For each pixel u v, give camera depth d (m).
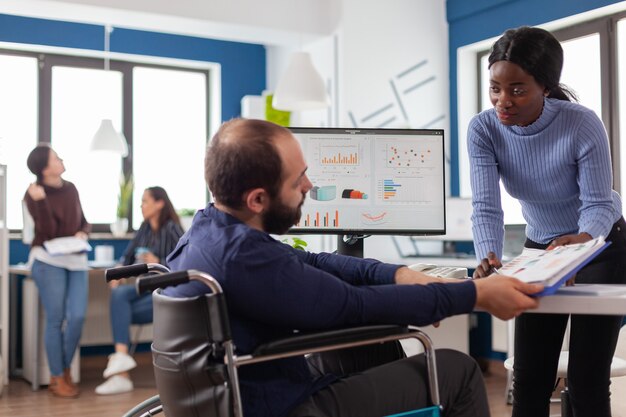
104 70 6.14
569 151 1.93
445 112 5.67
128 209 6.14
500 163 2.09
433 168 2.53
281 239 3.21
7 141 5.81
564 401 2.14
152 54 6.14
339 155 2.52
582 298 1.40
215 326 1.32
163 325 1.47
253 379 1.41
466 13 5.47
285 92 4.84
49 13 4.89
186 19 5.07
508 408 4.00
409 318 1.42
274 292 1.36
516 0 5.09
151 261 4.72
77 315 4.62
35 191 4.51
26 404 4.33
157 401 2.03
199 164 6.55
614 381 2.73
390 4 5.48
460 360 1.53
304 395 1.41
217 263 1.38
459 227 4.97
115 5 4.84
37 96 5.91
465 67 5.64
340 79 5.34
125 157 6.18
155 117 6.37
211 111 6.58
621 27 4.68
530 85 1.83
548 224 2.13
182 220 6.03
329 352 1.86
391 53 5.47
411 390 1.47
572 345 1.96
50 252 4.48
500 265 1.78
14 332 5.29
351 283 1.76
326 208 2.51
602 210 1.88
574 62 4.97
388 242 5.36
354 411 1.42
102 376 5.27
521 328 2.08
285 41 5.64
